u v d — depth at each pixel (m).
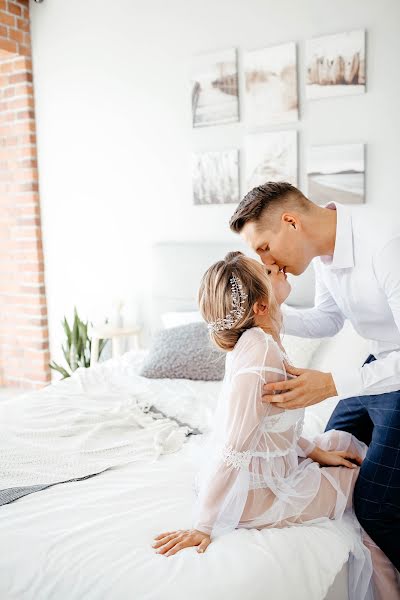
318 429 2.14
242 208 1.67
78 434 2.09
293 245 1.65
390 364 1.49
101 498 1.64
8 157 4.23
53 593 1.32
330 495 1.58
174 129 3.55
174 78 3.50
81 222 4.04
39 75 4.04
